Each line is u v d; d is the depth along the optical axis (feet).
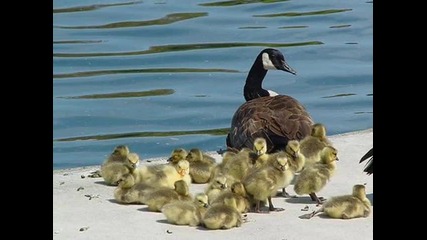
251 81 68.54
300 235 41.06
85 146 69.72
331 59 88.99
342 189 48.21
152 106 77.36
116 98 79.20
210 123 73.82
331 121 74.28
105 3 107.04
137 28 97.86
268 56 67.92
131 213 44.70
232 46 92.32
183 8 105.50
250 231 41.73
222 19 101.09
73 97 79.36
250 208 44.55
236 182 44.29
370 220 43.06
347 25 99.14
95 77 84.23
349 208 43.04
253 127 54.49
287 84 82.89
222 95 79.61
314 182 45.78
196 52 90.74
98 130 72.79
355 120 74.38
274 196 47.39
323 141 51.90
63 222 43.14
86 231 41.86
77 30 97.09
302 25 99.30
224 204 42.47
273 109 55.72
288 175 44.80
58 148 69.26
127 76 84.33
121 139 71.05
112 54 90.12
